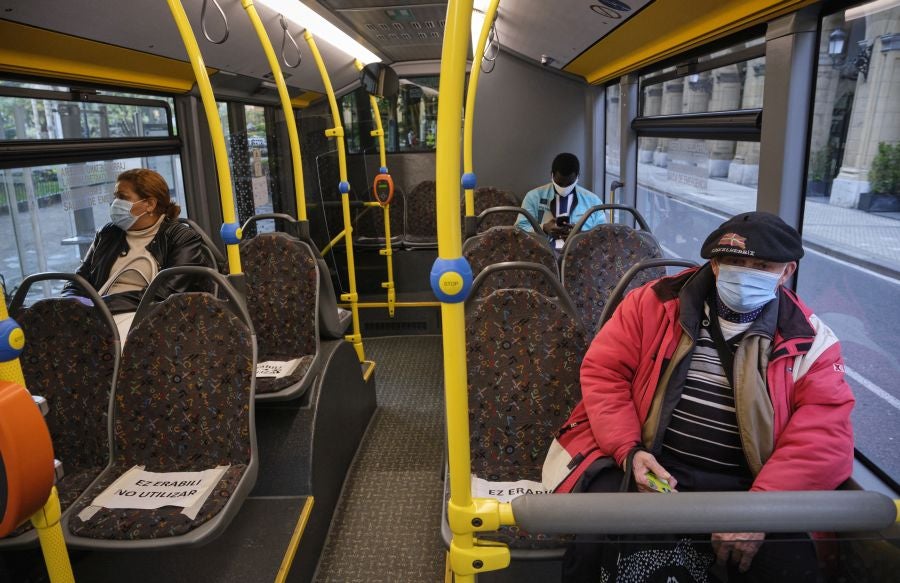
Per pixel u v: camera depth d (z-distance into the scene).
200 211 4.41
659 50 3.81
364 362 4.40
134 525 1.98
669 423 1.81
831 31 2.20
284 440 2.87
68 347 2.35
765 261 1.64
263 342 3.35
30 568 2.35
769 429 1.67
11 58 2.63
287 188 6.32
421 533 3.02
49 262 3.00
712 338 1.79
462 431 1.07
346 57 5.86
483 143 7.23
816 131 2.31
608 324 2.00
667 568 1.09
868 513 0.97
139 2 2.88
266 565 2.38
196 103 4.28
